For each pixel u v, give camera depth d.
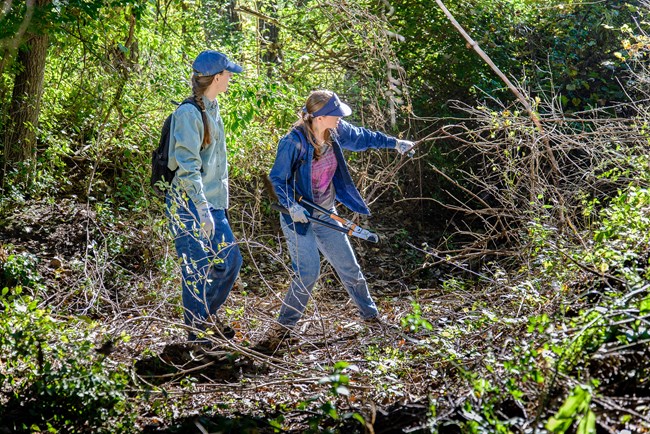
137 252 7.73
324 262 8.29
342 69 11.07
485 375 4.14
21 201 8.33
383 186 10.18
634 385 3.59
